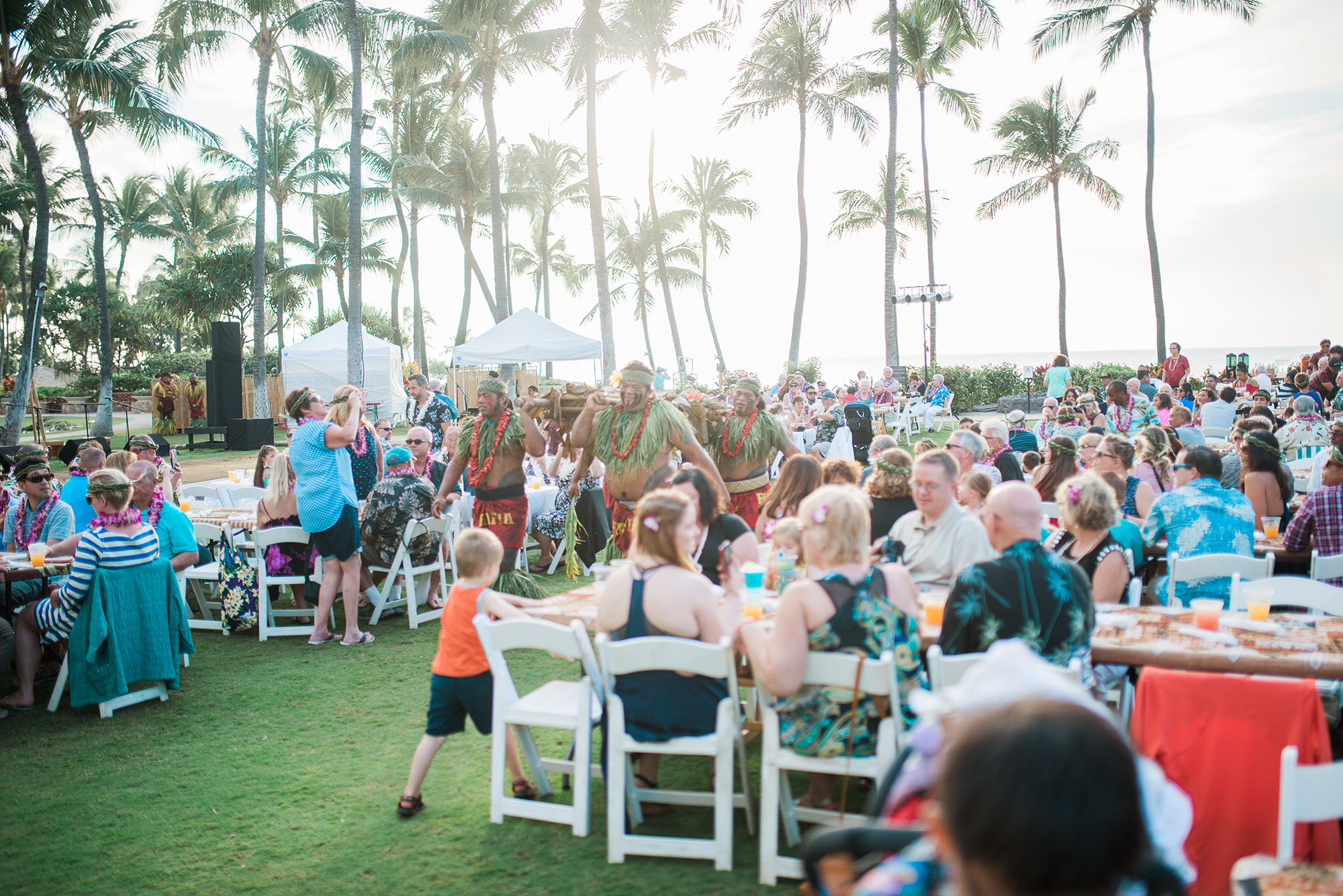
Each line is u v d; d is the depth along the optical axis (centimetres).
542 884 312
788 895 301
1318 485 768
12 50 1895
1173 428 869
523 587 624
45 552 557
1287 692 248
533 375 3070
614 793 324
